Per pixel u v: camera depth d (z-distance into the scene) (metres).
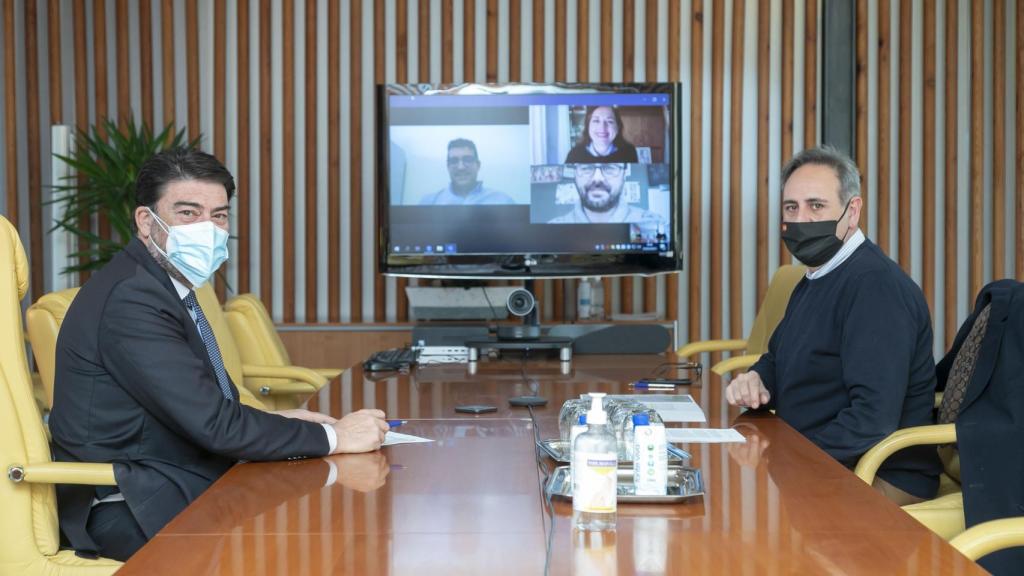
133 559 1.48
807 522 1.65
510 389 3.25
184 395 2.23
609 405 2.22
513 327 4.30
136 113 6.02
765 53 6.02
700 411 2.79
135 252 2.43
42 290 5.91
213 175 2.50
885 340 2.74
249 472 2.07
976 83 6.05
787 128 6.04
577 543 1.54
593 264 4.88
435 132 4.84
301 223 6.08
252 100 6.06
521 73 6.02
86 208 5.58
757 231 6.07
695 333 6.07
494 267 4.87
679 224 4.88
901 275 2.88
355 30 5.96
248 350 4.19
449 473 2.04
